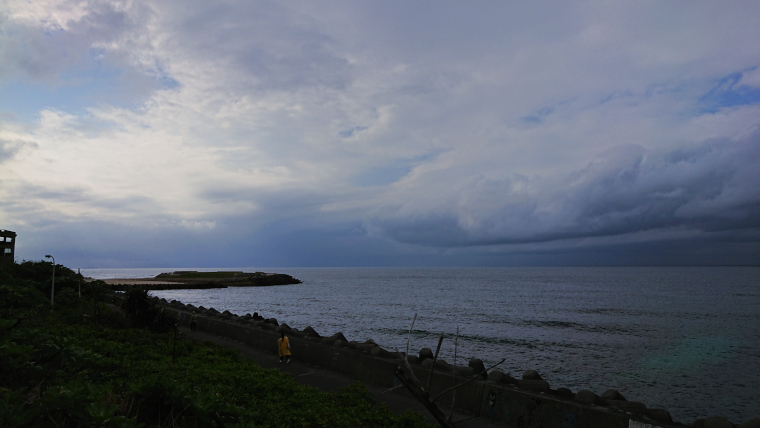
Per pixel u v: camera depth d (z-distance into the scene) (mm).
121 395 7285
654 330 51312
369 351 15484
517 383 11125
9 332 8477
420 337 44125
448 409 11258
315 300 87750
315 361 16922
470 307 76375
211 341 20703
